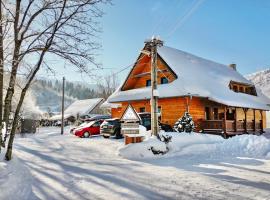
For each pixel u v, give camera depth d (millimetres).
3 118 10750
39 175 9727
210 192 7430
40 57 10086
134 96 28297
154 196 7074
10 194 6965
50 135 30703
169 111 26938
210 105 27797
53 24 9812
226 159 14047
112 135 24219
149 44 17656
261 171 10617
